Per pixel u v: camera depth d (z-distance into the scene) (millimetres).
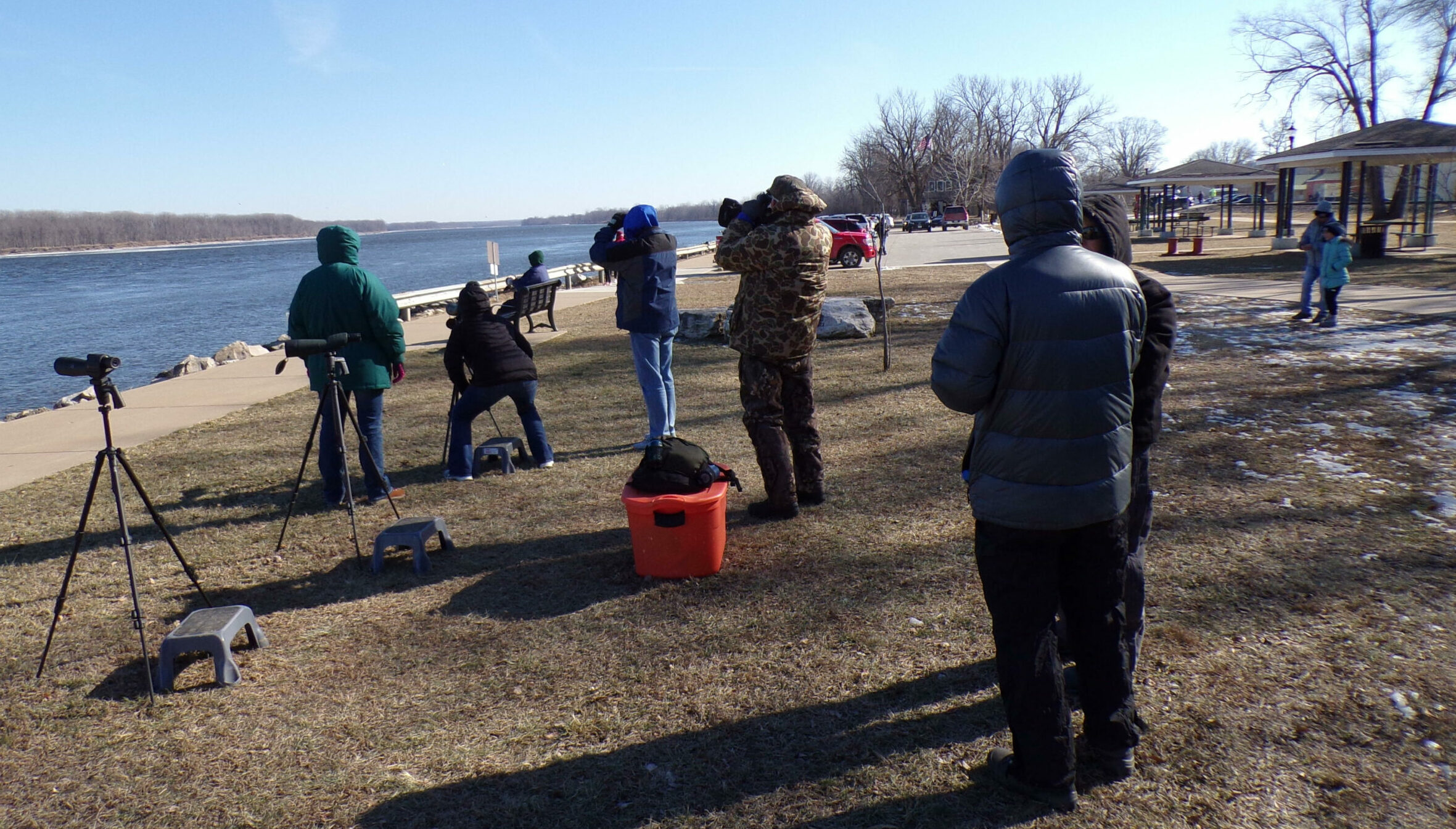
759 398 5000
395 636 3922
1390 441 6211
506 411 8594
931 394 8477
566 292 23344
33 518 5875
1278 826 2443
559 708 3270
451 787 2818
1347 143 25359
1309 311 12016
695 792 2734
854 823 2549
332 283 5598
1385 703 3006
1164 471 5711
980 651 3527
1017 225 2465
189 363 14258
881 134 92875
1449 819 2441
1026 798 2594
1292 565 4152
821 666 3480
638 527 4328
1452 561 4117
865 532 4898
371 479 5883
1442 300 13797
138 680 3625
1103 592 2574
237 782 2893
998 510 2461
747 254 4734
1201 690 3137
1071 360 2340
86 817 2738
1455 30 40656
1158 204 49094
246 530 5473
